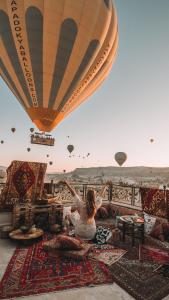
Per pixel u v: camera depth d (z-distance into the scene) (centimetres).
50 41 771
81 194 830
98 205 510
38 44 771
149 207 623
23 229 505
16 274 342
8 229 543
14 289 297
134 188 760
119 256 427
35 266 374
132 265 387
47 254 429
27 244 475
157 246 493
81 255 398
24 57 793
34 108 898
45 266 375
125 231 531
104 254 437
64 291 296
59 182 520
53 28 755
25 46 774
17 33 754
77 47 806
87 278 333
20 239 474
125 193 804
